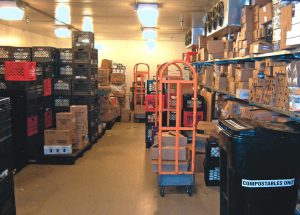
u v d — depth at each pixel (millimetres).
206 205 3363
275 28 2600
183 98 5168
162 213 3160
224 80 4391
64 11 5629
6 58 5352
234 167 1796
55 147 4754
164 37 10500
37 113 4953
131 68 11945
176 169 3555
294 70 2229
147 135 5844
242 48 3416
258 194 1805
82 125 5203
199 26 7305
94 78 6000
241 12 3525
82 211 3188
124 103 9828
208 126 4273
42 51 5391
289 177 1797
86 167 4641
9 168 2432
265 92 2756
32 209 3219
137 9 4957
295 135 1749
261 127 1812
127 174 4340
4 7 4586
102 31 8969
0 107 2283
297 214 2145
